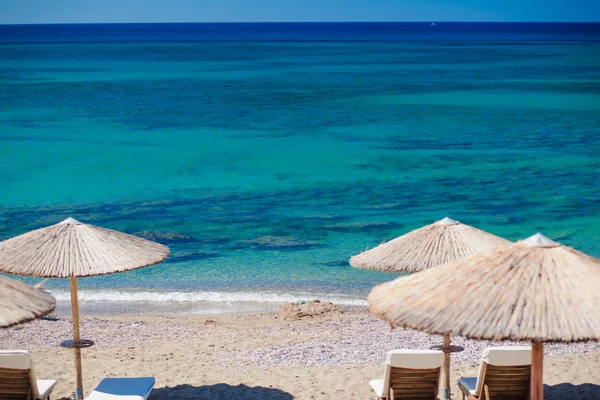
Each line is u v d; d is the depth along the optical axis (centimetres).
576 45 18075
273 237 2250
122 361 1129
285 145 4088
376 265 938
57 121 5038
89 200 2781
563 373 1015
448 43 19838
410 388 840
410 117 5134
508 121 4897
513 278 546
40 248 846
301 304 1588
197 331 1370
